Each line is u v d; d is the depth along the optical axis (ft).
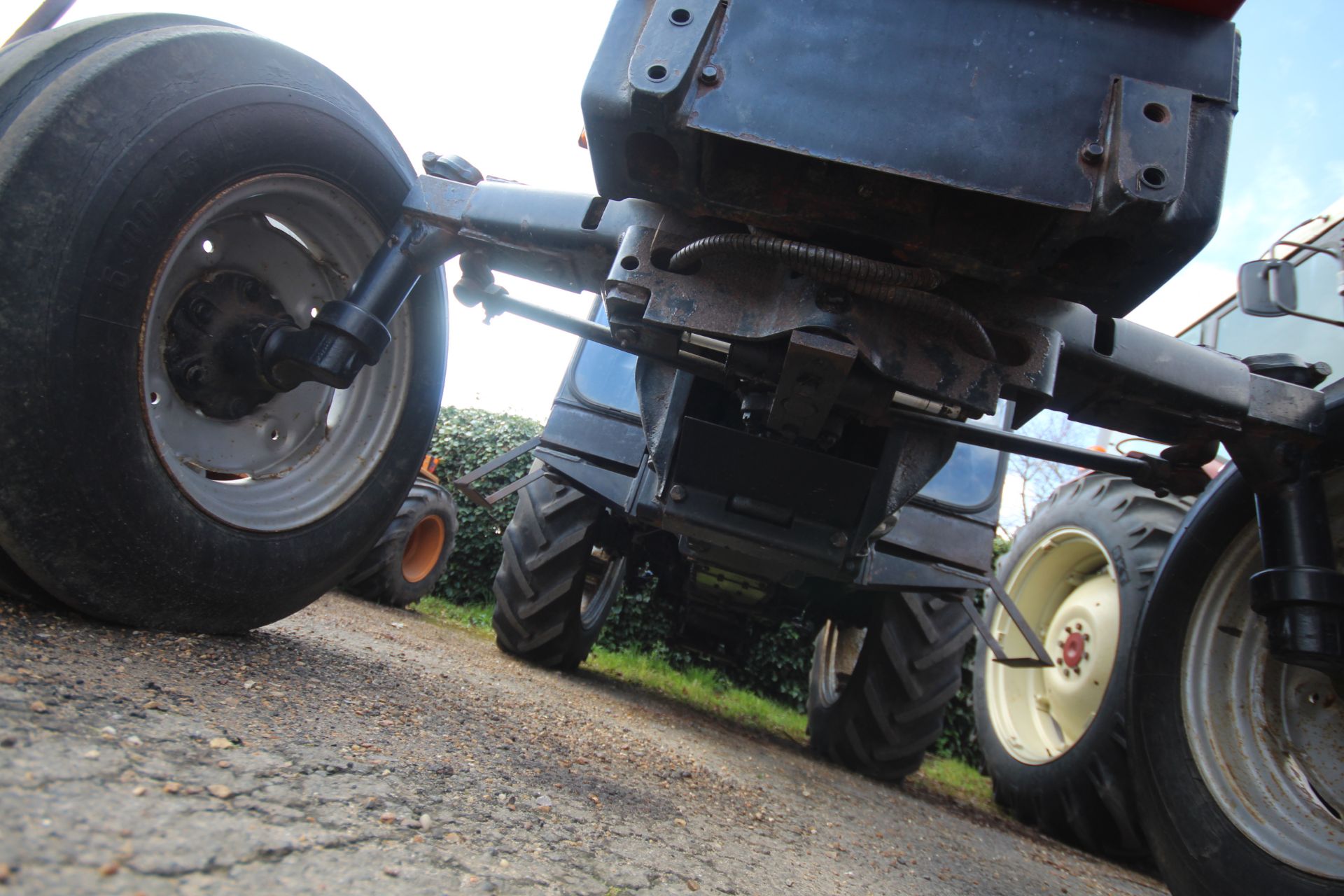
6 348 4.14
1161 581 6.40
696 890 3.67
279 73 5.47
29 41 4.79
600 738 7.29
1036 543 14.30
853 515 6.67
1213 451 6.12
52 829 2.22
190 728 3.44
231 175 5.11
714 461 6.74
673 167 4.38
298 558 5.94
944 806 11.84
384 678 6.42
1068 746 12.48
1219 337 13.78
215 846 2.46
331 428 6.53
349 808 3.18
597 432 11.02
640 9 4.32
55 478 4.33
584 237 5.53
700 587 12.21
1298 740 5.59
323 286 6.24
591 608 14.88
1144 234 3.87
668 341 5.29
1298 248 8.87
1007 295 4.79
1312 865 4.92
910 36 4.05
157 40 4.84
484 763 4.69
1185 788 5.74
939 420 5.93
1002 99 3.95
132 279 4.58
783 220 4.36
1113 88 3.96
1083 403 5.87
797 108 4.00
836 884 4.70
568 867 3.39
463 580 28.43
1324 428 5.53
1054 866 8.91
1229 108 3.99
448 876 2.86
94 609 4.76
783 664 26.43
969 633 12.27
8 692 3.16
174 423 5.38
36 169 4.24
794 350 4.51
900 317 4.61
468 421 30.76
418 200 5.99
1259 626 5.87
